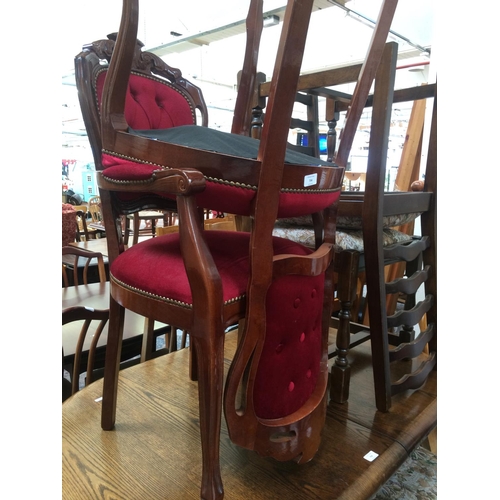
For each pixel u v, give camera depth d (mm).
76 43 3375
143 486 780
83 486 779
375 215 975
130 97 969
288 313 726
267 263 650
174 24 3273
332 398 1114
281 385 742
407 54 3486
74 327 1674
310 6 558
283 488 789
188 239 592
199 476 808
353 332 1308
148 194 942
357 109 834
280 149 606
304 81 1141
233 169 596
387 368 1043
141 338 1677
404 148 2209
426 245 1228
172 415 1020
